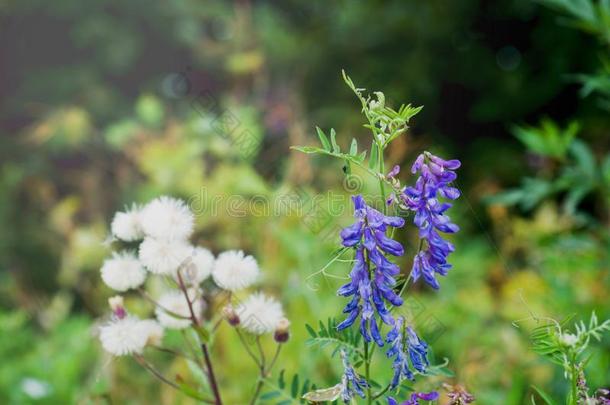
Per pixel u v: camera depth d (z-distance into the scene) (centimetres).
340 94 200
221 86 185
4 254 168
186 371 83
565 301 82
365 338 50
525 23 215
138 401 85
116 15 210
